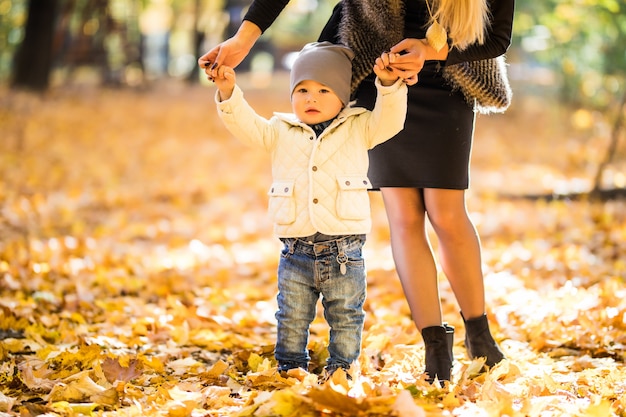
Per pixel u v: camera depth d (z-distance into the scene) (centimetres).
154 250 890
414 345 483
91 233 959
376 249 896
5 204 1068
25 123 1734
